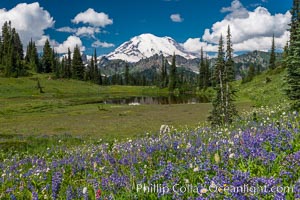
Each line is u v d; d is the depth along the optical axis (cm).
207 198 532
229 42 2819
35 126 4788
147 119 5109
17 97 12325
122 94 15150
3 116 6359
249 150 750
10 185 910
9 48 17925
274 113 1639
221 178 594
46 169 1003
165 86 18425
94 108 7412
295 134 821
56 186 763
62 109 7362
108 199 616
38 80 15325
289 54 2245
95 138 3269
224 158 731
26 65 19575
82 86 17300
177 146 960
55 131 4194
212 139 1052
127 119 5191
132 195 628
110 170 859
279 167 639
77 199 684
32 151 2452
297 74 2128
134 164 877
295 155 649
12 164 1359
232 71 2734
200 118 4944
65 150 1966
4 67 17300
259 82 9881
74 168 980
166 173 704
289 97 2158
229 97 2633
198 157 782
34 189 784
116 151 1078
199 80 16275
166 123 4522
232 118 2533
